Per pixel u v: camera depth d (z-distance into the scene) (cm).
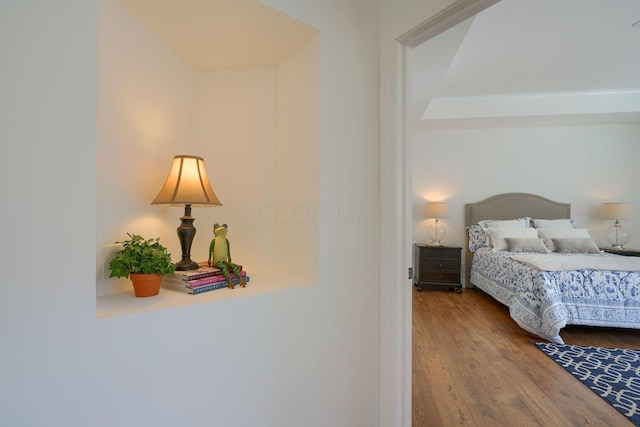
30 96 70
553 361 228
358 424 136
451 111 422
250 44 139
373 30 140
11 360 68
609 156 454
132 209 121
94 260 79
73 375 76
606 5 220
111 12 109
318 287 126
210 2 110
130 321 84
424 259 440
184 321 94
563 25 245
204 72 161
